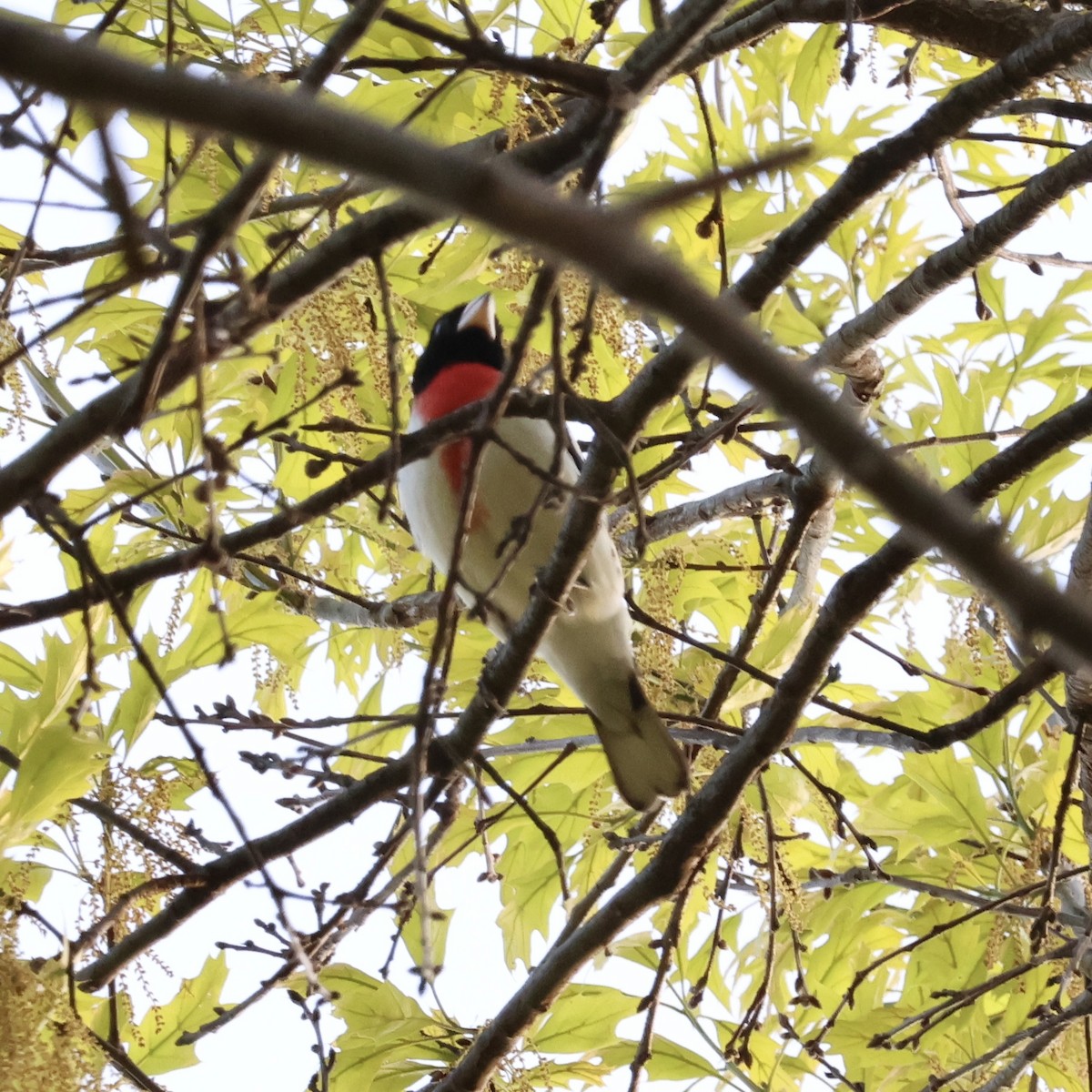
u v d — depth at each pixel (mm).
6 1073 4211
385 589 8695
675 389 4801
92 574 4121
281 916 4379
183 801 6824
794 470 6621
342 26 3479
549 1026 7625
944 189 6336
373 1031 7047
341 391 6637
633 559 8188
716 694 7051
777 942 8852
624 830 8484
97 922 5184
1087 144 5250
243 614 7328
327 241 4469
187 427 7520
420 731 4117
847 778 9297
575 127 4887
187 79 1346
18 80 1427
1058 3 5047
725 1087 7840
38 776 5102
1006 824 8297
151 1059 6105
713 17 3740
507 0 7215
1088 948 6570
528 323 3791
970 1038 8141
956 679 7941
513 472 7113
